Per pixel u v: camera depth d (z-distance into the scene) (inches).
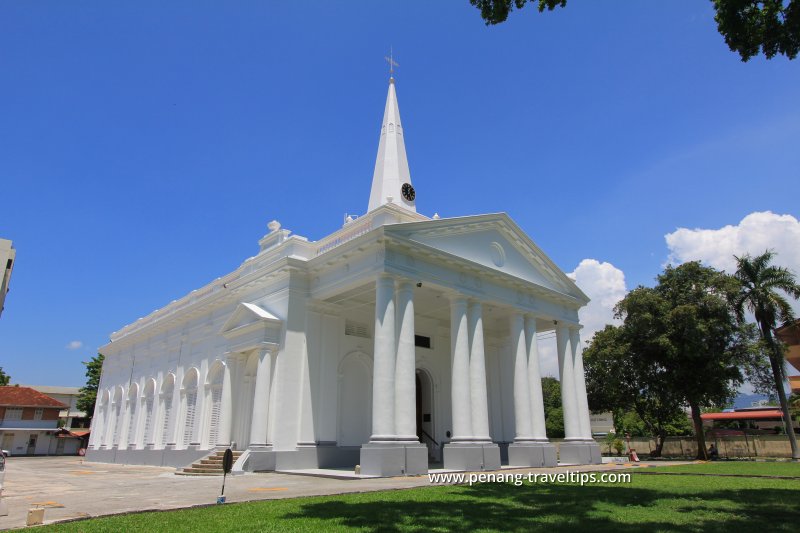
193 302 1273.4
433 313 1055.0
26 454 2214.6
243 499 459.2
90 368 2635.3
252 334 877.8
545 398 2470.5
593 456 995.3
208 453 960.3
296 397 828.6
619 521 341.7
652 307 1343.5
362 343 954.7
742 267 1376.7
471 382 824.3
